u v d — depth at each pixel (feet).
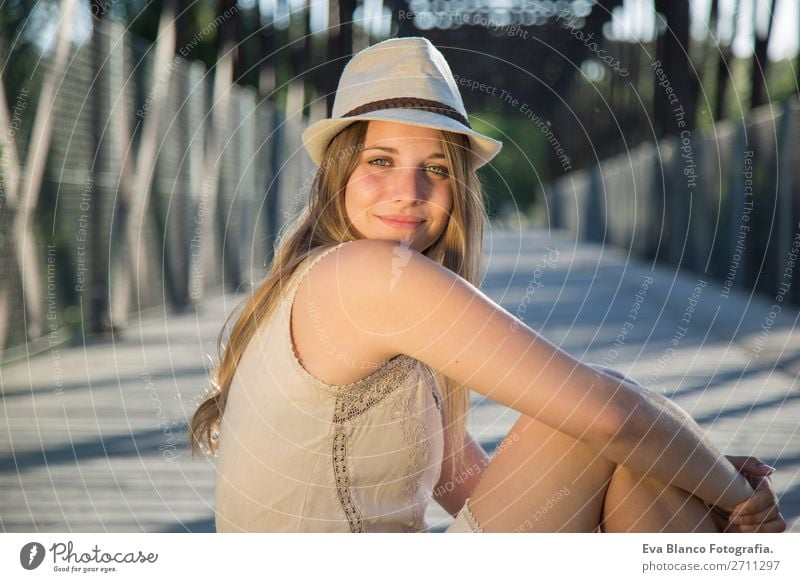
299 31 43.21
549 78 80.33
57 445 11.16
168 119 26.84
